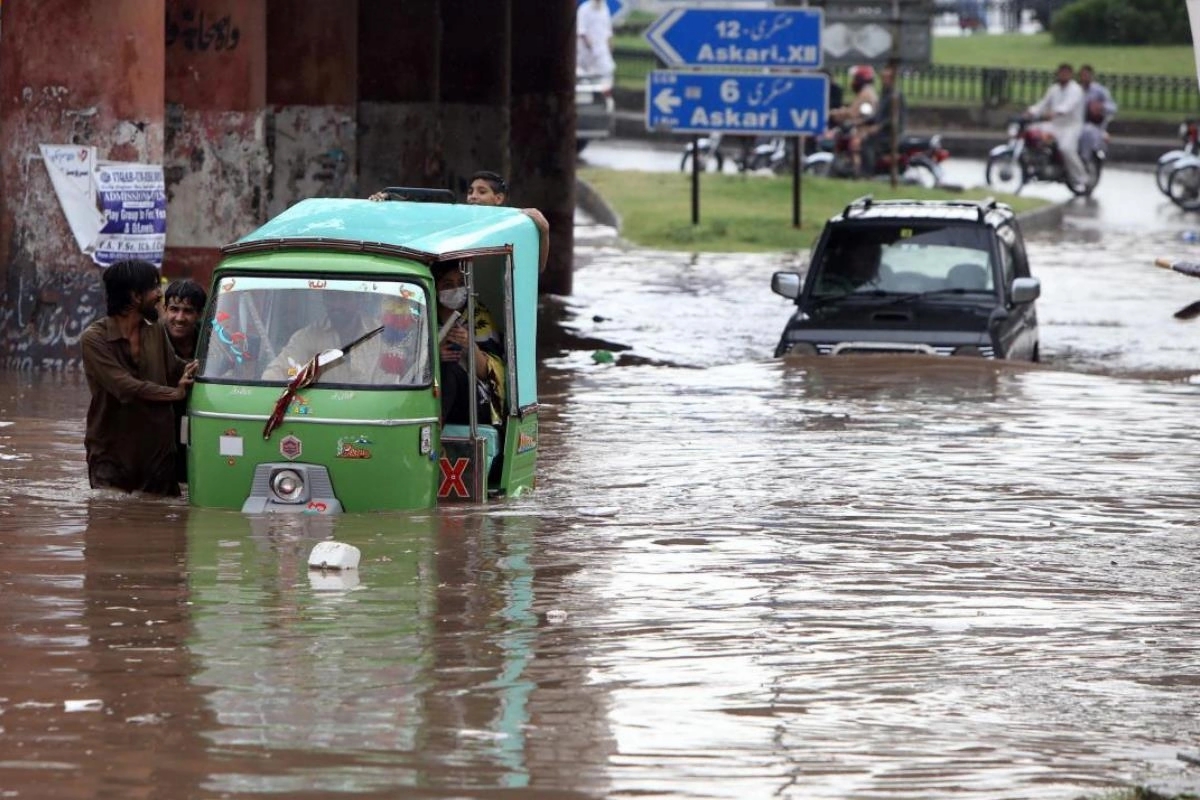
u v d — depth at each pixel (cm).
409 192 3359
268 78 6091
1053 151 10631
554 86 6862
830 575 2462
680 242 8169
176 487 3016
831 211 9062
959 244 4906
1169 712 1875
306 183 6116
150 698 1864
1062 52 16225
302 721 1802
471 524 2770
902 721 1834
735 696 1909
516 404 3006
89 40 4375
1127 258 7981
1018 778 1673
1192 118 13425
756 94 8175
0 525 2695
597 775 1667
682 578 2430
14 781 1628
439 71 6775
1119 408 4006
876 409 3984
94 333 2944
